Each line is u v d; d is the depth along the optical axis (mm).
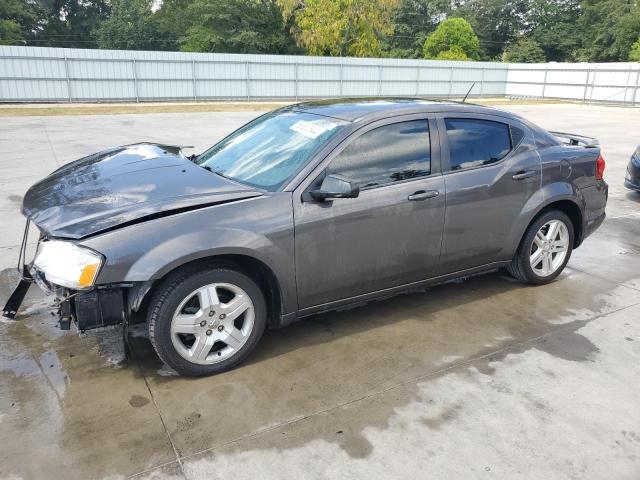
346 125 3604
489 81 38406
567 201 4609
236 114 21953
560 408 3027
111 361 3402
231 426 2814
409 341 3746
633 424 2906
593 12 56125
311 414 2930
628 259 5520
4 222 6309
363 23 39219
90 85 26438
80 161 4090
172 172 3594
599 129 17859
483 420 2908
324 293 3553
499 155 4215
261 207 3215
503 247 4328
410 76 34938
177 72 28203
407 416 2930
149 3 54094
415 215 3730
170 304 3035
